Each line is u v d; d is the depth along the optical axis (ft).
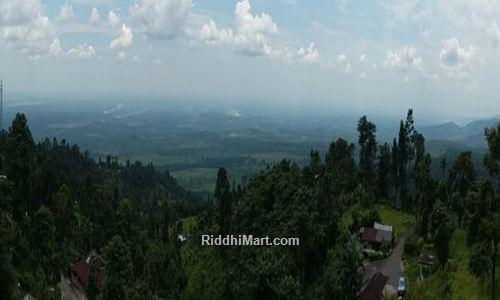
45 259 358.02
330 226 419.54
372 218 439.63
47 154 638.53
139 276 424.05
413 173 532.73
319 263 396.98
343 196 492.95
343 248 365.61
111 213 490.49
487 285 286.05
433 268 342.03
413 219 453.58
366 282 345.10
